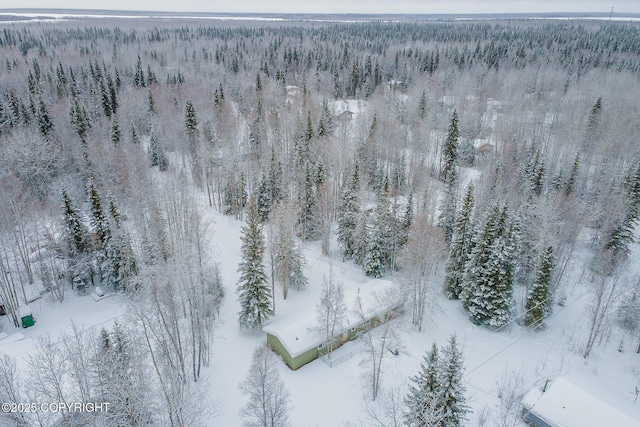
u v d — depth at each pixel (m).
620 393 32.50
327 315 35.75
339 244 55.47
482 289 40.50
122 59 142.12
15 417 23.38
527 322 41.62
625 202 50.06
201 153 65.00
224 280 48.03
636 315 40.44
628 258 51.62
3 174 56.00
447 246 49.12
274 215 47.62
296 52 145.00
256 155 73.56
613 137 68.94
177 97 95.88
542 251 41.19
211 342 38.91
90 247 46.56
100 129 75.50
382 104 89.38
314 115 84.31
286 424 29.95
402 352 37.44
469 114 87.00
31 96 81.31
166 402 27.86
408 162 76.38
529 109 96.81
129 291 42.69
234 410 31.97
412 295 41.53
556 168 68.81
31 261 48.00
